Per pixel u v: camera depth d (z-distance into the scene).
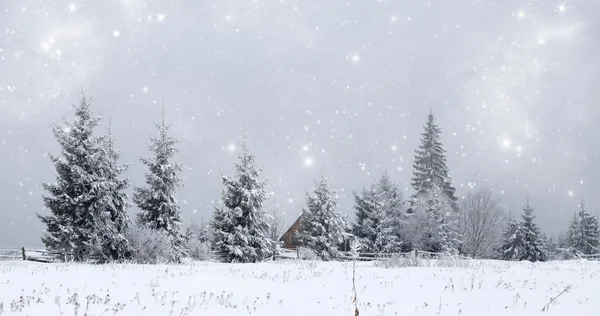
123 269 14.68
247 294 10.37
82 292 9.76
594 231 59.06
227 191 31.36
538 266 19.16
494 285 12.22
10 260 26.48
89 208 24.39
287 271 15.26
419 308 9.55
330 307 9.51
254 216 31.08
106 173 26.39
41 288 10.12
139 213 31.19
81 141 25.39
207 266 17.59
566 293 11.13
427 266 18.27
